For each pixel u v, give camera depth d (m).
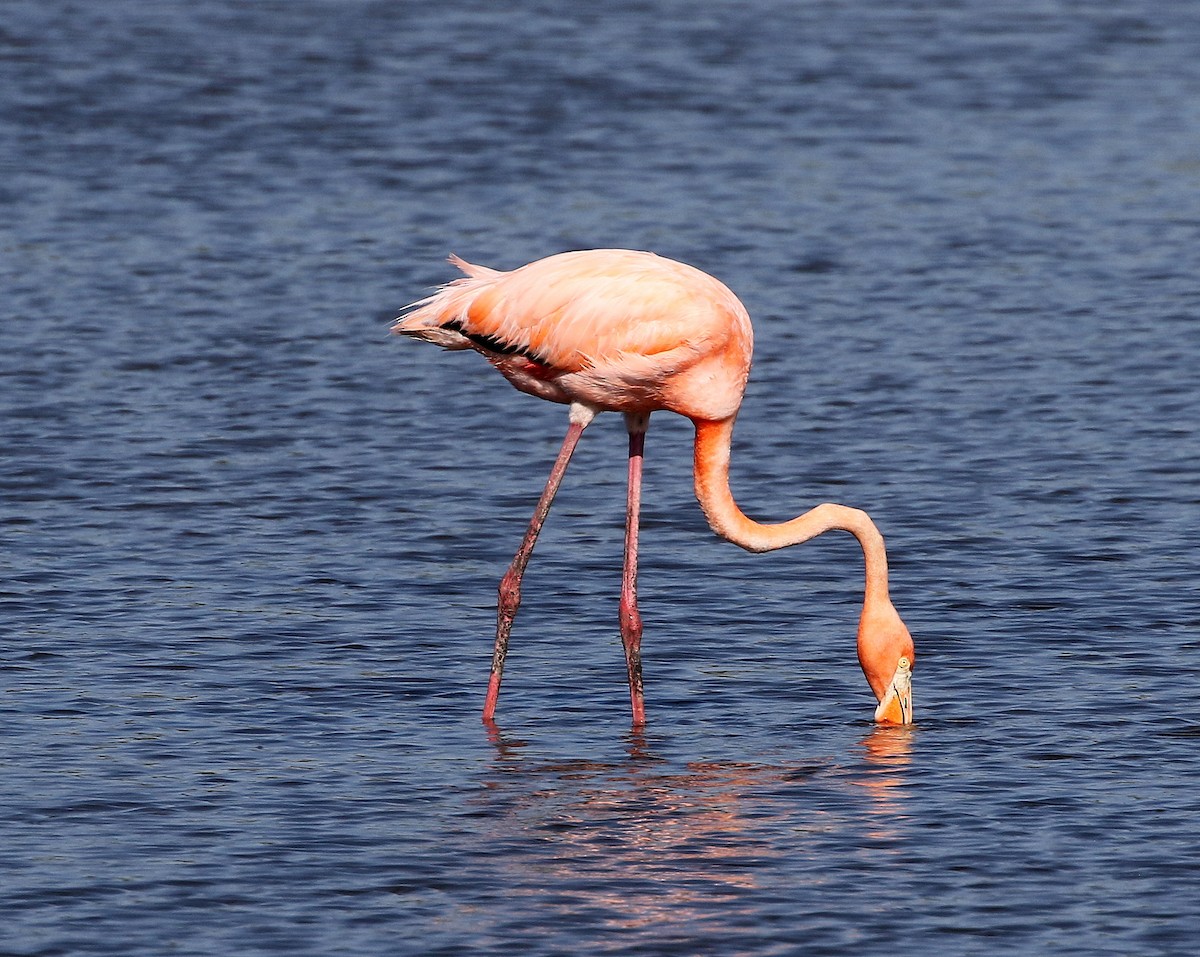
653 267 12.52
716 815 11.13
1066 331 23.03
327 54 39.91
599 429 19.97
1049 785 11.55
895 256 26.45
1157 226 27.94
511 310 12.48
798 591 15.25
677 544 16.45
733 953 9.47
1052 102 35.97
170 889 10.16
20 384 20.80
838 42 41.44
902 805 11.27
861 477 18.08
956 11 45.09
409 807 11.24
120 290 24.62
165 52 39.88
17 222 27.67
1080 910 9.91
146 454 18.62
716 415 12.58
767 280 25.30
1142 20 43.88
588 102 35.84
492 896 10.08
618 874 10.34
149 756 11.96
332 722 12.60
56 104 35.03
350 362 22.02
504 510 17.27
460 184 30.08
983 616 14.56
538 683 13.38
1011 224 28.08
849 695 13.15
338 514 17.05
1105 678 13.32
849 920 9.81
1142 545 16.11
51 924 9.76
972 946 9.54
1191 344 22.47
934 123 34.44
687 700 13.07
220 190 29.64
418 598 15.03
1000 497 17.44
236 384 21.08
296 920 9.81
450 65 38.94
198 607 14.68
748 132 33.66
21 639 13.92
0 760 11.84
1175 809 11.19
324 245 26.84
